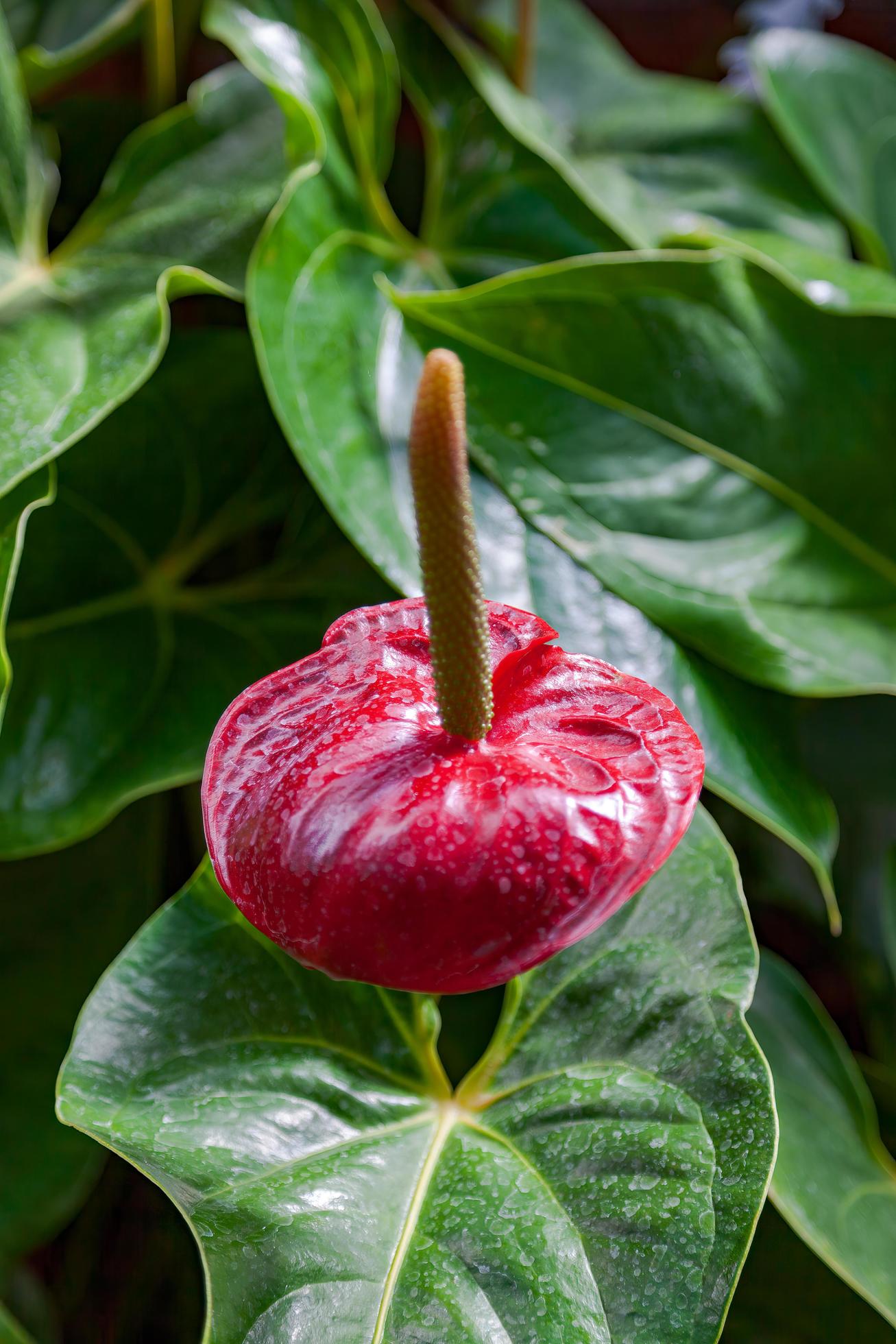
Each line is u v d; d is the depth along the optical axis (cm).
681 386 90
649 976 80
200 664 96
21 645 92
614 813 70
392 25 107
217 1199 75
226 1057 79
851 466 91
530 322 89
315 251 89
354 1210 76
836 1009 130
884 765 118
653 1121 77
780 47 121
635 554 88
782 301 91
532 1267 75
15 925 101
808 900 124
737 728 88
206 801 72
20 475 82
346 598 102
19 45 117
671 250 101
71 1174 94
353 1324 74
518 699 75
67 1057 78
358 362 89
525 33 119
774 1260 100
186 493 104
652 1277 74
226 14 91
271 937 70
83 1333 106
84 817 89
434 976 69
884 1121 112
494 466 88
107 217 95
